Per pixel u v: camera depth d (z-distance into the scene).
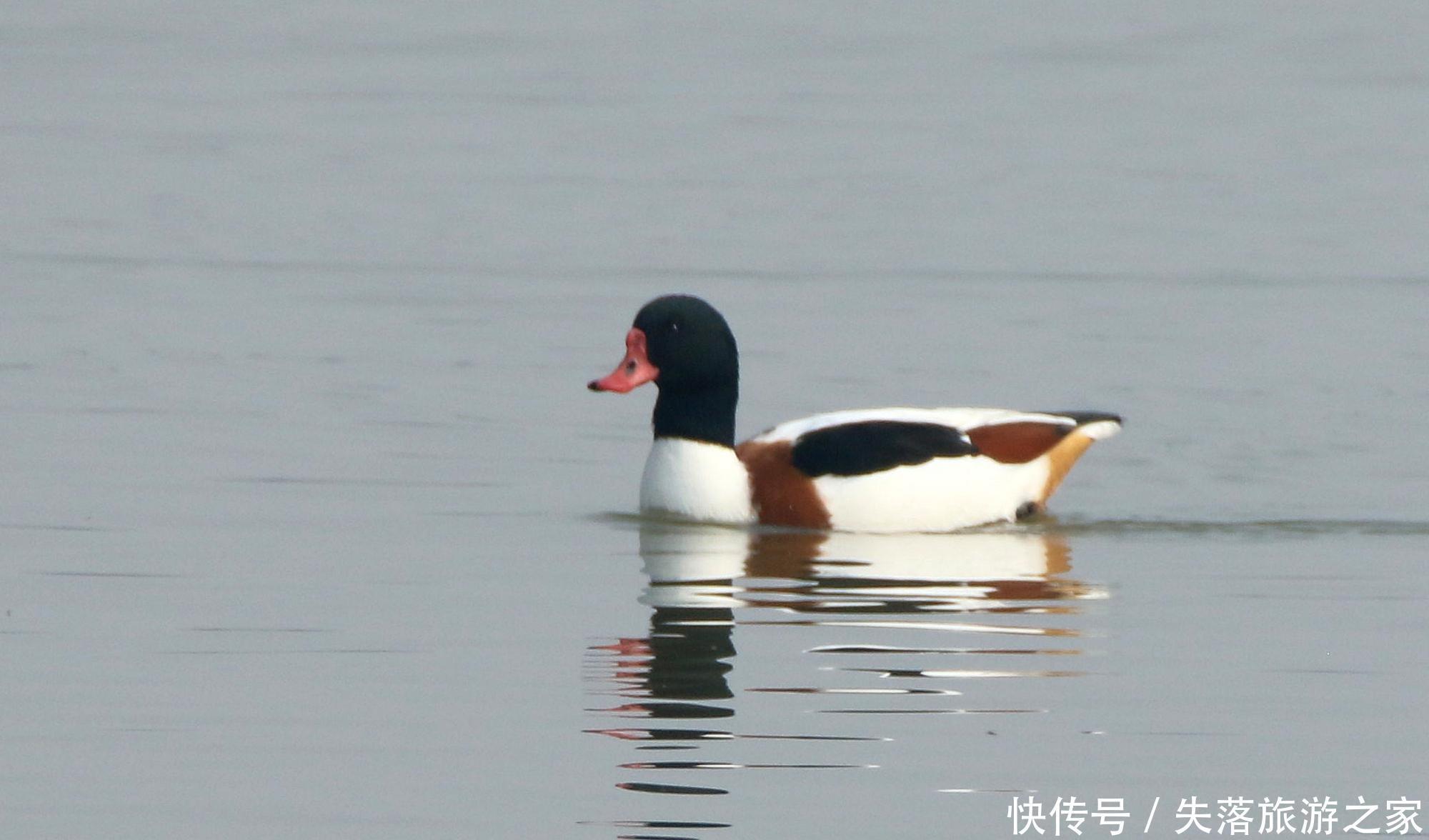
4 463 15.80
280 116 35.56
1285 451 17.03
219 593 12.29
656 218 27.78
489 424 17.58
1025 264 24.92
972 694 10.44
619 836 8.66
